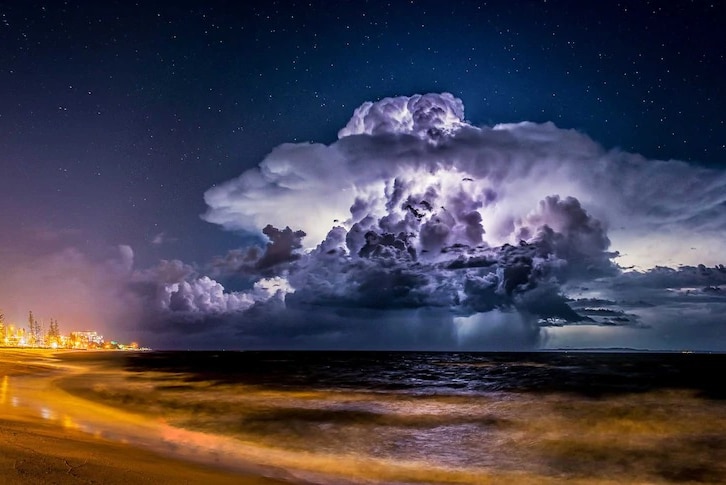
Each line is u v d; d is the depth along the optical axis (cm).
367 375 6016
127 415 2183
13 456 960
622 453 1648
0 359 6456
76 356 11812
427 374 6253
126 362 8806
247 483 998
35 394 2720
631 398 3103
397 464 1470
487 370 7175
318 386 4112
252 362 10838
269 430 1939
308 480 1212
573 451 1673
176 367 7231
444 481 1302
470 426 2102
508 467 1462
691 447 1741
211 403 2716
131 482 864
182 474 1010
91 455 1070
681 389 3741
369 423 2145
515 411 2522
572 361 11181
